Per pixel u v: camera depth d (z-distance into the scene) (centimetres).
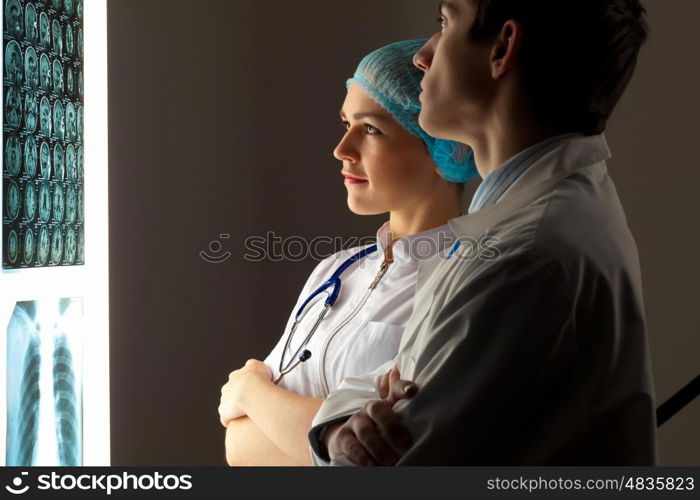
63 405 259
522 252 116
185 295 334
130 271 303
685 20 337
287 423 211
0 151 217
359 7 371
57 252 254
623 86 136
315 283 257
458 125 142
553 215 120
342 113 240
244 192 364
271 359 250
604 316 116
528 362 112
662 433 338
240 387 231
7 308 223
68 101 262
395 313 223
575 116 134
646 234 342
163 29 322
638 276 128
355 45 372
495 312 115
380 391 139
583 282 115
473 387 113
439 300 129
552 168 129
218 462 354
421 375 120
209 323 347
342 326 229
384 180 228
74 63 267
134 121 305
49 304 249
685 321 338
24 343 234
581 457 116
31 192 236
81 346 272
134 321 306
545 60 131
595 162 133
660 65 339
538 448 113
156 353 318
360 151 231
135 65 305
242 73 363
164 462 325
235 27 359
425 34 364
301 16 375
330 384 223
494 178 136
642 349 121
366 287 238
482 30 134
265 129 371
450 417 114
